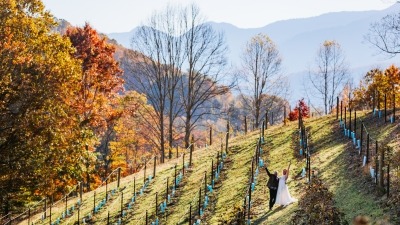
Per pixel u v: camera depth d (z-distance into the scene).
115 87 51.47
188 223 22.27
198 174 29.91
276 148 29.47
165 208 25.59
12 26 29.20
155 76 51.03
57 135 29.86
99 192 33.78
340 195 18.16
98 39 50.09
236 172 27.47
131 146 58.09
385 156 19.70
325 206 14.55
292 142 29.47
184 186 28.34
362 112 31.41
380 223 8.18
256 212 19.97
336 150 24.66
